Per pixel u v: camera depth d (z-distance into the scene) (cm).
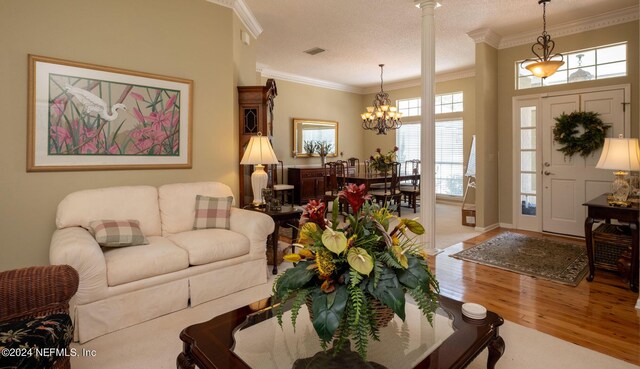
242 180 414
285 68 695
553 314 261
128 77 322
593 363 201
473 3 405
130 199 300
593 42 448
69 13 292
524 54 505
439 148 804
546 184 496
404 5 410
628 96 425
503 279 330
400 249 149
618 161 317
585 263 367
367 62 648
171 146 351
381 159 659
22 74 274
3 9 266
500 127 533
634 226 296
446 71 740
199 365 134
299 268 154
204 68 372
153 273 248
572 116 459
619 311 264
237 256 295
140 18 329
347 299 138
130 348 215
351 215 162
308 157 805
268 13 430
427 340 150
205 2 371
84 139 302
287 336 159
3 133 269
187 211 327
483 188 510
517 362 202
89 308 222
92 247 225
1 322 158
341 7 414
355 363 140
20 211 278
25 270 171
